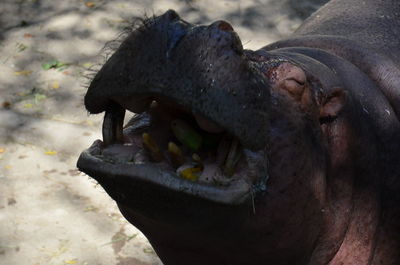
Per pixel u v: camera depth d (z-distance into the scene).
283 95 6.46
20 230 10.47
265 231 6.43
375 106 7.92
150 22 5.59
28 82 13.98
